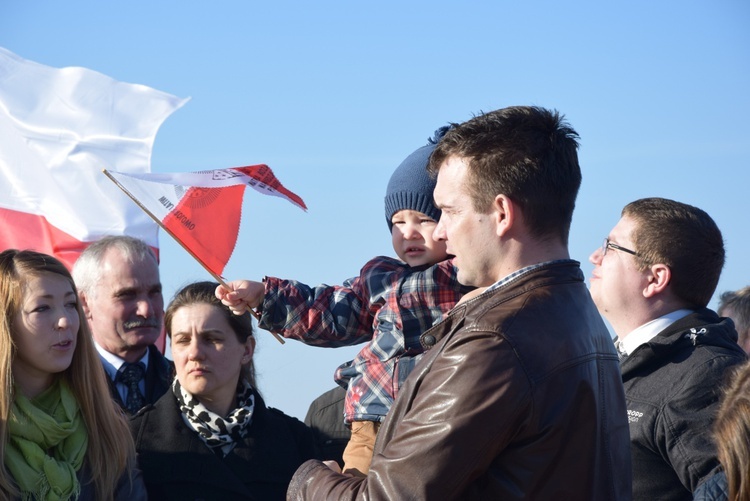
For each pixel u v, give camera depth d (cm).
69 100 702
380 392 398
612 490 289
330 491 289
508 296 288
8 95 691
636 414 408
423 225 418
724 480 339
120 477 420
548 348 279
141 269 534
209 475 437
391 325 406
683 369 407
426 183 415
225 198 405
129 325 528
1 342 403
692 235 438
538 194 294
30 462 395
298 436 481
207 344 452
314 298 420
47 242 672
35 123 691
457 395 272
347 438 527
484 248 298
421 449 271
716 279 446
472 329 281
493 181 295
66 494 397
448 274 409
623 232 448
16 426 397
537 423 274
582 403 282
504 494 274
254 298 416
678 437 392
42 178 682
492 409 270
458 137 305
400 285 413
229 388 462
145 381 534
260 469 449
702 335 416
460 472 270
